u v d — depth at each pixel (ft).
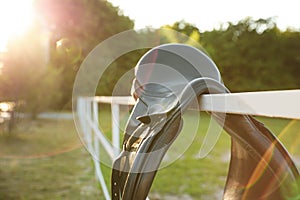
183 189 15.74
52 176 19.34
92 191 15.69
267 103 2.72
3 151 28.25
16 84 36.88
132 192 3.23
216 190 15.64
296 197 3.14
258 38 65.67
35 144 31.19
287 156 3.31
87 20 52.42
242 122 3.33
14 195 15.76
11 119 36.06
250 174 3.56
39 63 39.96
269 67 65.26
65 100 45.73
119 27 47.29
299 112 2.36
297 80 64.90
